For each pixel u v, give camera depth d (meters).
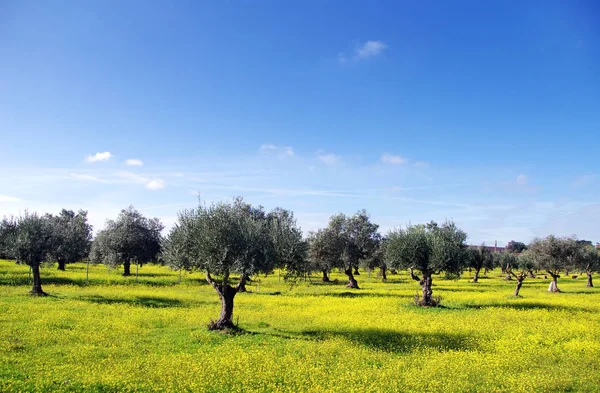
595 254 67.56
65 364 15.79
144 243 63.75
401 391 13.95
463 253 38.66
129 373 14.80
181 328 23.42
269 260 24.00
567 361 18.31
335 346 19.69
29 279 47.00
